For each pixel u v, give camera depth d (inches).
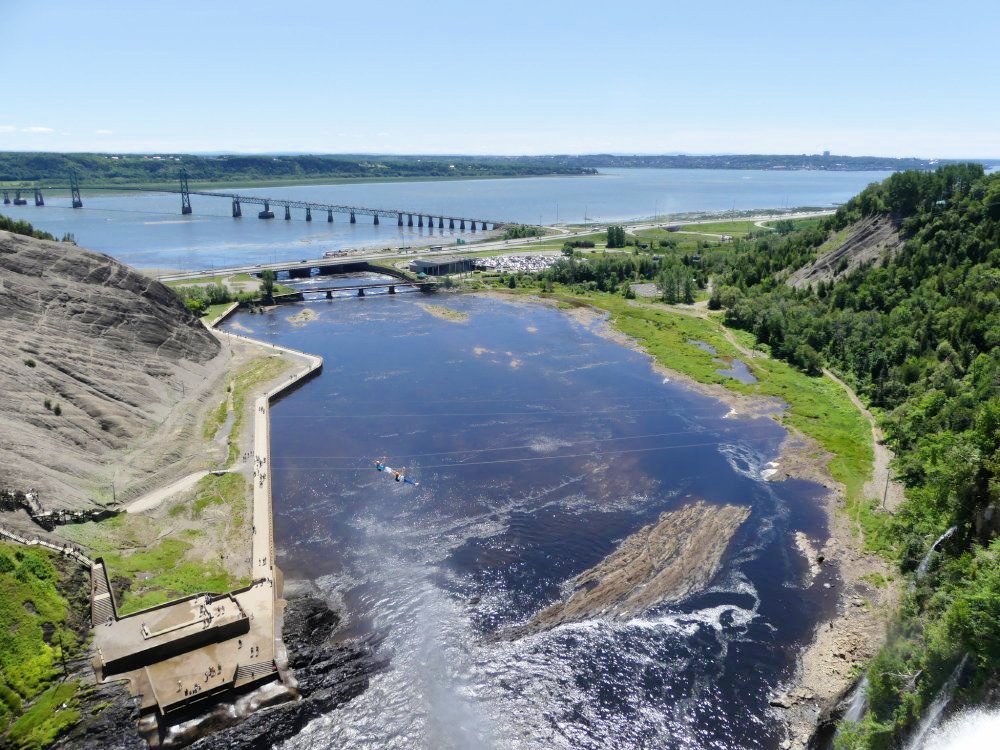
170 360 6279.5
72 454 4323.3
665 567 3809.1
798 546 4015.8
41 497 3774.6
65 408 4667.8
